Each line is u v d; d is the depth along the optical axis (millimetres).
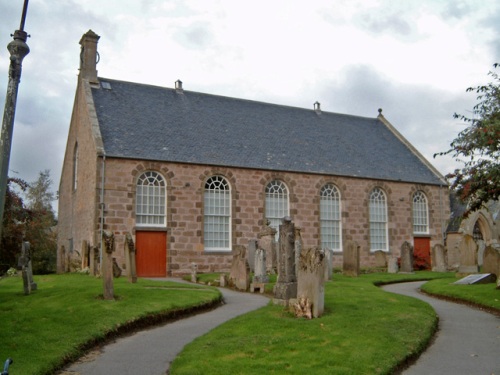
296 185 33719
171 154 30156
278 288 15945
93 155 28750
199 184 30438
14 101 8164
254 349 10367
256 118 37562
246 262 21594
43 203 59469
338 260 34625
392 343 11055
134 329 13219
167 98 35250
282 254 16078
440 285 22453
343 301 16062
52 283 20906
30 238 39281
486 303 17594
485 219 40000
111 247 15688
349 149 38969
